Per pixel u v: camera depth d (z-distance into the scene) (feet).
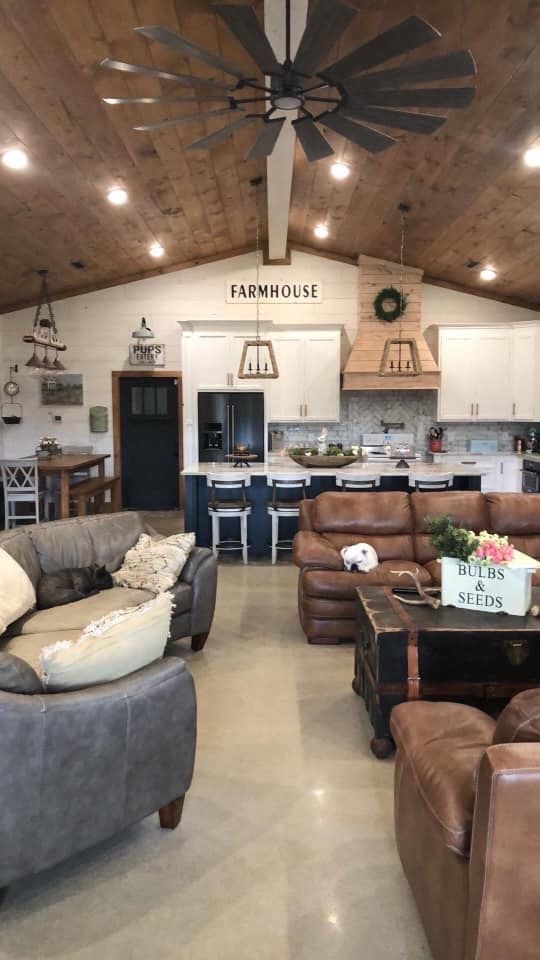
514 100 13.21
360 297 27.32
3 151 15.24
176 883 6.51
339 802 7.90
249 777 8.44
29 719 5.78
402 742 6.31
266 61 8.49
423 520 14.29
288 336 27.37
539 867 4.21
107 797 6.41
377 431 29.04
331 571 13.12
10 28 11.02
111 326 28.86
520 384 27.04
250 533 21.31
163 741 6.90
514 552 9.71
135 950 5.70
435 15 11.16
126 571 12.30
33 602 10.41
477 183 17.85
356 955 5.65
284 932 5.90
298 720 10.00
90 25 11.28
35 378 28.91
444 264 26.07
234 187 21.11
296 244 28.37
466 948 4.56
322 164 19.04
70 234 21.61
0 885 5.80
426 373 26.68
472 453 27.96
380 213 22.18
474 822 4.44
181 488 29.84
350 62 8.29
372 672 9.26
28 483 22.29
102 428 29.19
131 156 16.84
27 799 5.82
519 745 4.40
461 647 8.87
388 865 6.80
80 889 6.43
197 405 26.40
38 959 5.60
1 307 28.35
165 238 24.52
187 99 9.30
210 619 12.78
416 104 9.30
